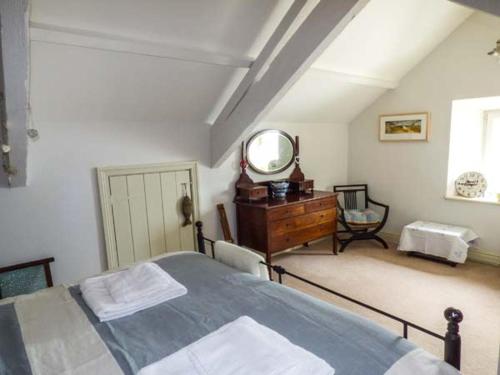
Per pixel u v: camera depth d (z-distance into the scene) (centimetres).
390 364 107
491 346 218
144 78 245
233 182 364
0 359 118
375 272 338
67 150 260
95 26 194
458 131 371
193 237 336
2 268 239
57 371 111
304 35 224
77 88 232
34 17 177
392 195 429
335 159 456
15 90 174
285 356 106
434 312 259
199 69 256
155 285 163
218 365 104
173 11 203
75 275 272
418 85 384
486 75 332
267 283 172
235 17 223
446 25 334
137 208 299
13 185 238
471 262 358
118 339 128
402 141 407
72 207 266
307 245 424
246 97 281
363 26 282
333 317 135
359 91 386
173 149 314
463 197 369
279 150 391
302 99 355
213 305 150
